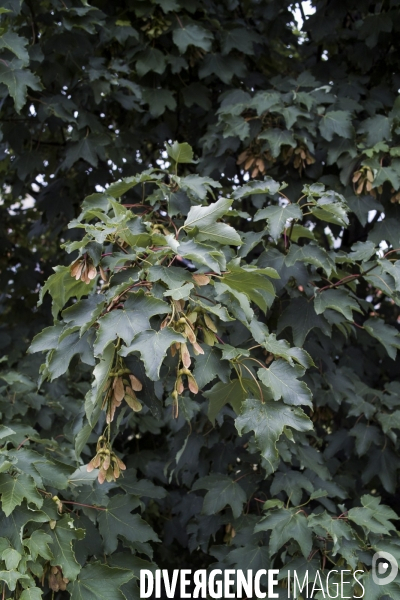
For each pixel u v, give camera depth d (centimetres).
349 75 410
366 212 340
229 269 215
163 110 403
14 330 423
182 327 193
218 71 404
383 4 401
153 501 392
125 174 410
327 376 320
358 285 407
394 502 393
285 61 473
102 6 412
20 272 453
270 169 383
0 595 216
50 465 234
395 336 296
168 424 357
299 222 374
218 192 458
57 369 215
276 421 205
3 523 213
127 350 185
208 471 325
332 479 331
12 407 323
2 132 389
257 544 278
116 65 392
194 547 314
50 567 227
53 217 417
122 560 252
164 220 298
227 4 439
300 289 298
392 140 355
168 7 382
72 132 389
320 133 353
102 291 221
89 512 251
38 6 380
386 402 330
